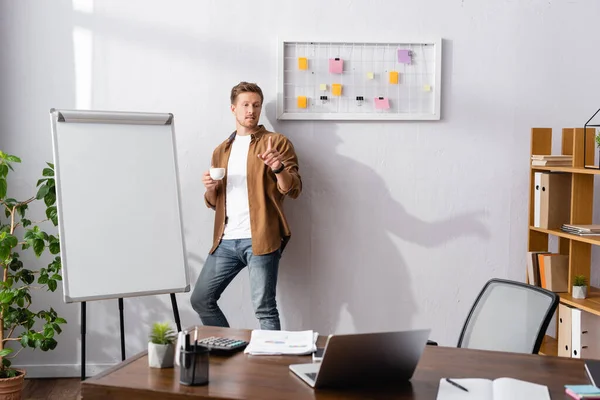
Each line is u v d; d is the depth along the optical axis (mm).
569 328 3775
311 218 4254
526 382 1919
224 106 4172
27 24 4062
